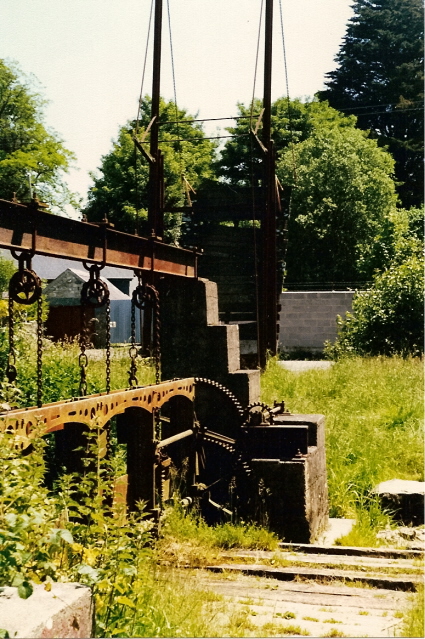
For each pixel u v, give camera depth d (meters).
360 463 10.34
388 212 44.72
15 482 3.40
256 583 5.59
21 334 12.25
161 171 16.58
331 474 9.86
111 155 46.03
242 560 6.30
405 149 51.12
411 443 11.16
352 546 7.41
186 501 7.43
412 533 8.11
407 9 49.78
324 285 43.22
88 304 6.46
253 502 7.93
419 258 21.95
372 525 8.57
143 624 3.86
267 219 16.89
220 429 8.90
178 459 8.34
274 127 49.84
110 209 44.78
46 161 42.22
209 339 9.19
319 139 45.78
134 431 6.87
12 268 19.69
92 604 3.15
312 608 4.95
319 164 44.09
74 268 32.34
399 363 16.80
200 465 8.58
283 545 7.15
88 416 5.50
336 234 43.44
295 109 50.44
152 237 7.50
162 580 5.04
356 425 11.73
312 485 8.19
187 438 8.29
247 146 48.16
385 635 4.26
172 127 49.69
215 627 4.20
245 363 17.70
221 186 17.77
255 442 8.42
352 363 16.80
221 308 17.98
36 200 5.41
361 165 45.47
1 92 42.28
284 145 49.97
